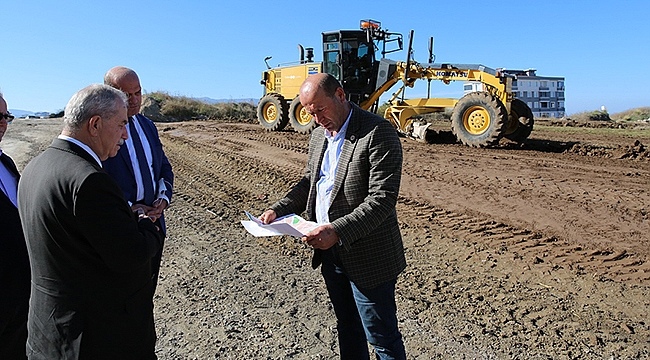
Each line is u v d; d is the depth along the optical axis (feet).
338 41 54.60
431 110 50.14
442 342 12.58
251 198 28.68
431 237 20.74
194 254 19.42
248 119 99.60
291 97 61.46
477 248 19.21
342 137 9.57
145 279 8.09
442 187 29.22
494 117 42.70
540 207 24.35
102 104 7.50
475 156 39.47
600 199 25.43
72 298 7.34
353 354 10.44
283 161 40.01
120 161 10.46
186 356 12.14
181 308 14.79
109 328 7.57
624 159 37.14
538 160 37.17
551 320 13.53
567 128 64.28
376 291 9.53
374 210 8.86
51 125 82.74
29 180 7.43
